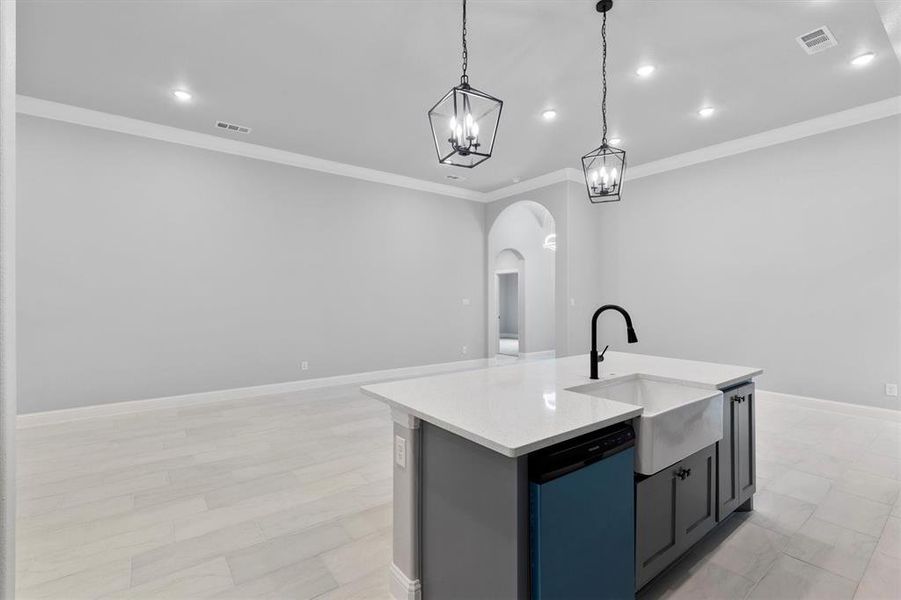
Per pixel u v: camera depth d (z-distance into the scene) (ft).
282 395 17.58
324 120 15.10
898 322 13.57
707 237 17.95
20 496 8.87
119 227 14.87
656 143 17.33
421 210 22.65
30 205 13.51
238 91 13.03
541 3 9.20
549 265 31.12
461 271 24.30
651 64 11.55
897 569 6.55
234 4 9.28
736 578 6.36
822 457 10.80
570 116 14.70
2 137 1.75
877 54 11.09
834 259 14.75
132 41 10.57
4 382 1.77
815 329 15.17
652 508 5.82
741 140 16.80
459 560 5.08
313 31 10.19
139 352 15.21
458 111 6.92
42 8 9.37
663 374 7.90
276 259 18.08
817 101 13.67
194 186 16.25
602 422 4.99
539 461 4.41
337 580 6.43
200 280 16.38
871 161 13.99
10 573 1.83
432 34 10.30
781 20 9.73
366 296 20.67
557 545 4.49
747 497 8.04
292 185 18.51
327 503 8.64
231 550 7.11
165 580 6.39
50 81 12.46
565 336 20.85
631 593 5.27
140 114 14.58
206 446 11.72
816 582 6.28
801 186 15.42
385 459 10.85
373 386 6.81
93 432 12.84
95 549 7.12
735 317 17.16
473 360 24.72
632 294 20.65
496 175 21.68
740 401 7.86
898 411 13.52
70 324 14.10
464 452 4.98
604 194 9.95
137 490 9.14
